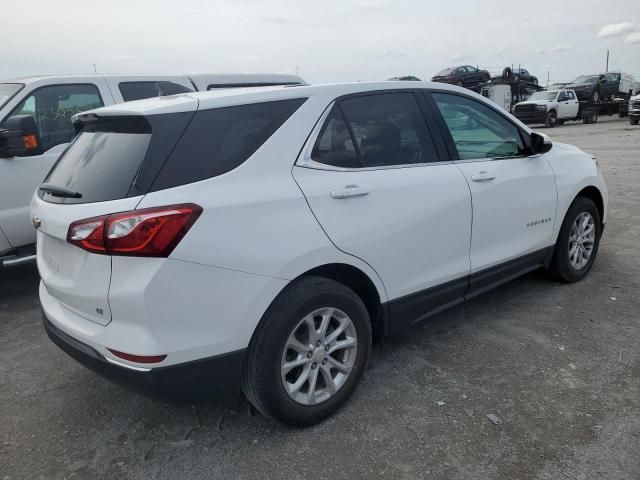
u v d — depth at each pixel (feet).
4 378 11.85
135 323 7.80
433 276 11.32
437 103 12.08
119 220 7.69
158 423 9.95
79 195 8.59
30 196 16.52
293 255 8.79
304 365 9.32
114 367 8.10
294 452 8.94
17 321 15.06
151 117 8.35
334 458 8.74
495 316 13.83
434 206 11.05
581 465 8.30
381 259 10.18
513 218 13.12
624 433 8.98
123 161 8.39
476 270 12.30
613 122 97.50
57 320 9.17
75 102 18.30
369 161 10.41
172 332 7.89
